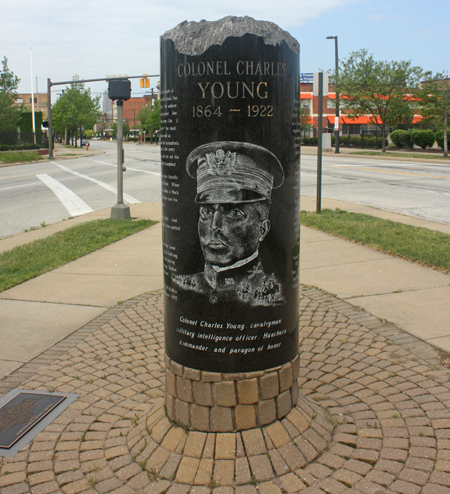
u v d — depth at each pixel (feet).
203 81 9.16
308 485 9.15
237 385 9.77
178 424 10.27
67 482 9.70
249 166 9.37
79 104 235.81
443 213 37.40
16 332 17.60
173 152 9.69
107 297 21.09
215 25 9.07
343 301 18.92
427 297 18.85
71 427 11.55
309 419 10.52
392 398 11.93
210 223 9.55
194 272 9.74
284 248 9.91
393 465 9.53
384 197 46.34
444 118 107.96
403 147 141.28
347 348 14.94
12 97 153.38
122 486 9.46
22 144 166.81
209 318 9.71
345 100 126.72
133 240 31.48
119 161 38.24
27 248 29.76
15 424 11.78
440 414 11.10
